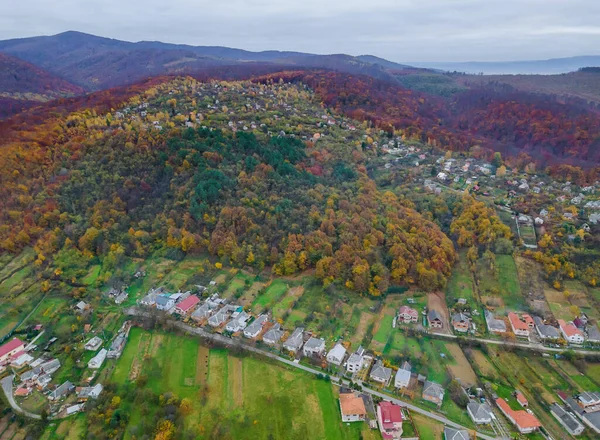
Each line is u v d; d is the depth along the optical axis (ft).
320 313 525.34
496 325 506.07
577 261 607.78
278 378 422.82
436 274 583.99
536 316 526.57
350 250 597.52
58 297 544.21
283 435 362.94
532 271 603.67
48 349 465.88
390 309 543.80
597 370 450.71
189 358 450.30
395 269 588.09
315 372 431.43
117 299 540.11
